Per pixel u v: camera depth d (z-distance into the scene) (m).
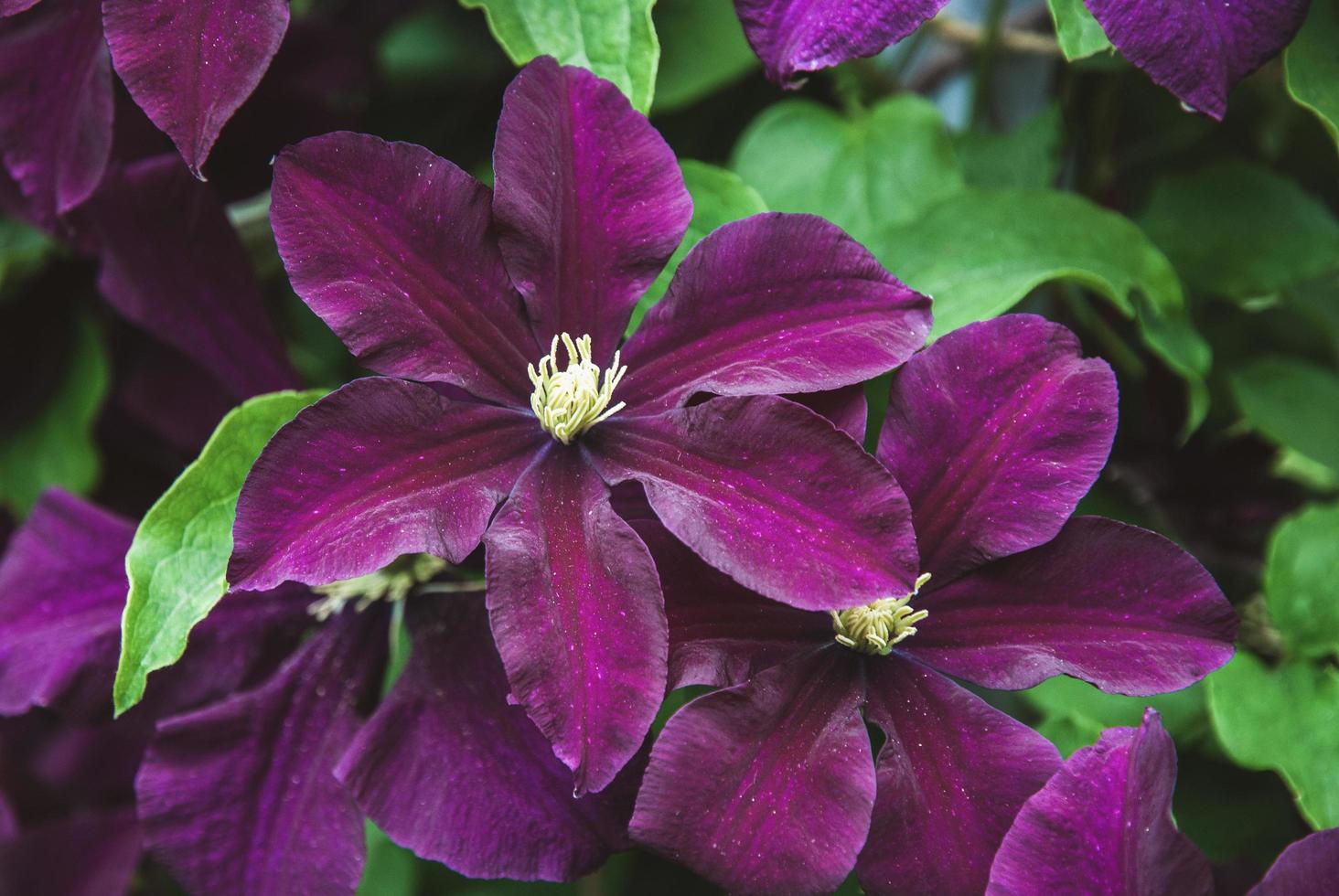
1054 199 0.67
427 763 0.63
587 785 0.56
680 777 0.58
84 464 0.75
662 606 0.58
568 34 0.63
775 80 0.60
